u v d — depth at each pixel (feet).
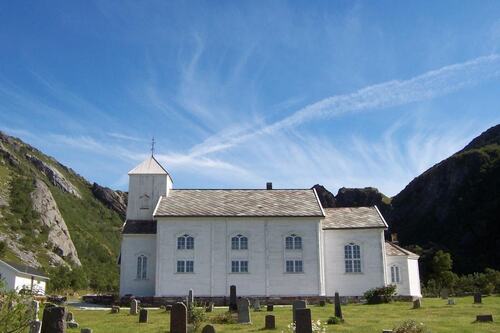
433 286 242.37
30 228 401.90
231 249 177.68
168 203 186.19
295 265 177.99
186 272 175.01
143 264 182.70
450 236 426.92
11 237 372.79
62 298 175.32
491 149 481.46
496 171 443.73
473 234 402.93
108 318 113.60
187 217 177.78
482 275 238.48
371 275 182.60
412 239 468.75
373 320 101.91
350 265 183.83
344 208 200.85
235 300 136.77
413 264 195.42
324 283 180.45
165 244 176.45
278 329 87.10
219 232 178.60
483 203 427.33
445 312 117.60
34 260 348.59
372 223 187.32
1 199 422.41
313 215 180.55
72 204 585.63
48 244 401.70
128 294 178.60
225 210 182.29
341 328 88.02
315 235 180.34
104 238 552.41
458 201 453.99
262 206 186.39
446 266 284.20
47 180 604.49
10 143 629.10
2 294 47.34
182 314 70.85
